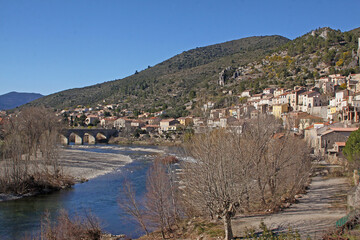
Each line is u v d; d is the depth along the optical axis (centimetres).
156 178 3306
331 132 7481
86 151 12144
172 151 10319
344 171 5672
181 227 3172
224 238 2588
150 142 15925
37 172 5569
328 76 16650
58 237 2908
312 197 4038
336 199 3806
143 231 3325
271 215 3195
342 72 16812
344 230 2217
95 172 7219
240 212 3366
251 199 3325
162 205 3147
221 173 2528
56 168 6316
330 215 3069
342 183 4797
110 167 8050
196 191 2862
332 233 2252
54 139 6662
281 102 15412
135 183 5941
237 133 3550
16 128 6856
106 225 3541
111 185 5797
